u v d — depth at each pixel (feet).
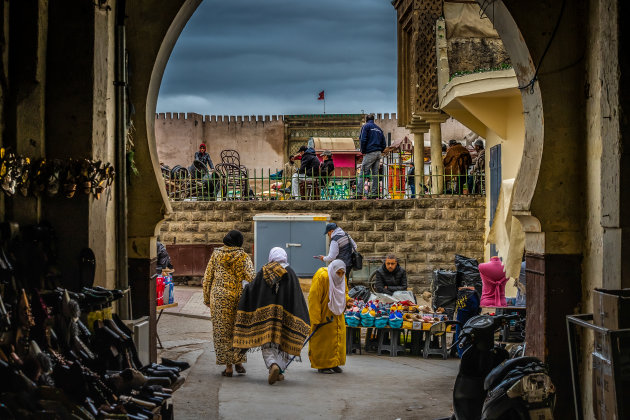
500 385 15.29
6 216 17.33
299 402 26.58
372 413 25.23
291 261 57.26
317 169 64.69
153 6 23.48
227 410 25.09
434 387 29.71
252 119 211.41
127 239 23.58
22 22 17.42
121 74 21.86
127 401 14.70
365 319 37.50
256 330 29.91
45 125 17.99
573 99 22.36
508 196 45.98
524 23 22.27
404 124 69.46
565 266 22.25
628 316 15.70
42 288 16.66
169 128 208.23
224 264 31.07
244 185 69.15
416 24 61.72
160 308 36.22
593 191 21.59
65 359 14.11
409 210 61.67
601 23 19.85
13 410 11.62
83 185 17.79
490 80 49.34
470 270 38.34
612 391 15.15
